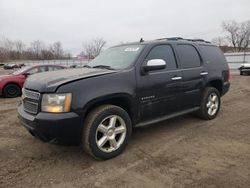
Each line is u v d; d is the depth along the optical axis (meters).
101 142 3.65
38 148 4.20
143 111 4.20
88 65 4.89
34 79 3.79
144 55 4.28
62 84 3.36
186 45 5.21
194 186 2.98
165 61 4.62
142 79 4.12
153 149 4.09
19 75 10.43
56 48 81.38
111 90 3.68
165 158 3.75
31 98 3.57
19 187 3.04
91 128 3.52
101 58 4.93
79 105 3.37
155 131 4.98
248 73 22.25
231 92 10.39
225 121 5.65
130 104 3.97
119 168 3.47
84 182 3.13
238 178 3.15
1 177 3.27
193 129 5.09
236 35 64.75
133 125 4.15
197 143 4.34
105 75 3.73
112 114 3.73
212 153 3.91
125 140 3.92
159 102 4.42
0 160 3.77
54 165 3.59
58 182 3.14
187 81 4.94
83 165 3.58
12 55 83.38
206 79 5.43
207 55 5.65
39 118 3.32
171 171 3.35
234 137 4.61
